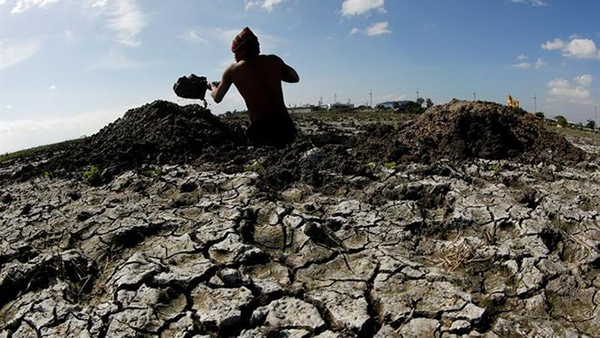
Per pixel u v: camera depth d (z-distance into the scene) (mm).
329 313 3305
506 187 5332
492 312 3344
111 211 5223
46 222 5281
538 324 3180
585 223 4477
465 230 4445
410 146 6645
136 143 7238
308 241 4207
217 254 4113
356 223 4531
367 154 6617
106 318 3414
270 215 4754
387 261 3873
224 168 6367
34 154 11242
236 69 7250
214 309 3383
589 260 3812
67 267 4164
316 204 4977
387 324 3205
